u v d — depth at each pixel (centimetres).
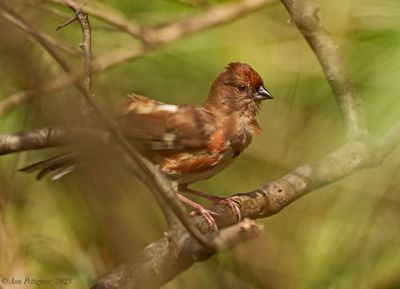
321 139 1216
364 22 1060
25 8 832
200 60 1184
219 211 952
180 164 1069
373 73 1040
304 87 1212
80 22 863
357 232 1158
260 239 1242
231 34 1180
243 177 1250
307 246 1216
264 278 1234
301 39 1189
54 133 860
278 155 1230
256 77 1123
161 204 714
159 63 1173
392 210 1127
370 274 1142
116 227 803
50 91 750
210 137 1072
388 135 995
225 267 1227
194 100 1188
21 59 748
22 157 1144
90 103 659
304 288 1205
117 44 1153
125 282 799
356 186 1141
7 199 1075
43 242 1155
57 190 1126
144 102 1078
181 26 841
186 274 1176
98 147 706
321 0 1099
